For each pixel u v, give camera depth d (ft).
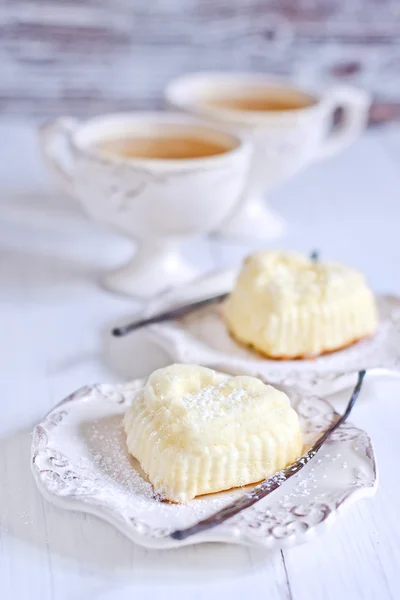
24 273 2.43
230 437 1.71
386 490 1.78
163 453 1.70
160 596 1.59
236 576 1.62
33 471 1.70
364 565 1.65
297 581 1.62
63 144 3.14
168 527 1.62
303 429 1.82
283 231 2.69
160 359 2.11
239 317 2.11
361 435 1.79
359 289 2.12
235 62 3.43
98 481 1.71
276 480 1.71
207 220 2.28
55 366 2.07
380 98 3.54
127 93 3.44
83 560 1.63
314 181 3.05
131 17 3.32
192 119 2.48
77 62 3.38
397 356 2.07
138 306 2.31
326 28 3.41
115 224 2.29
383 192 3.00
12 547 1.65
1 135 3.28
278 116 2.49
